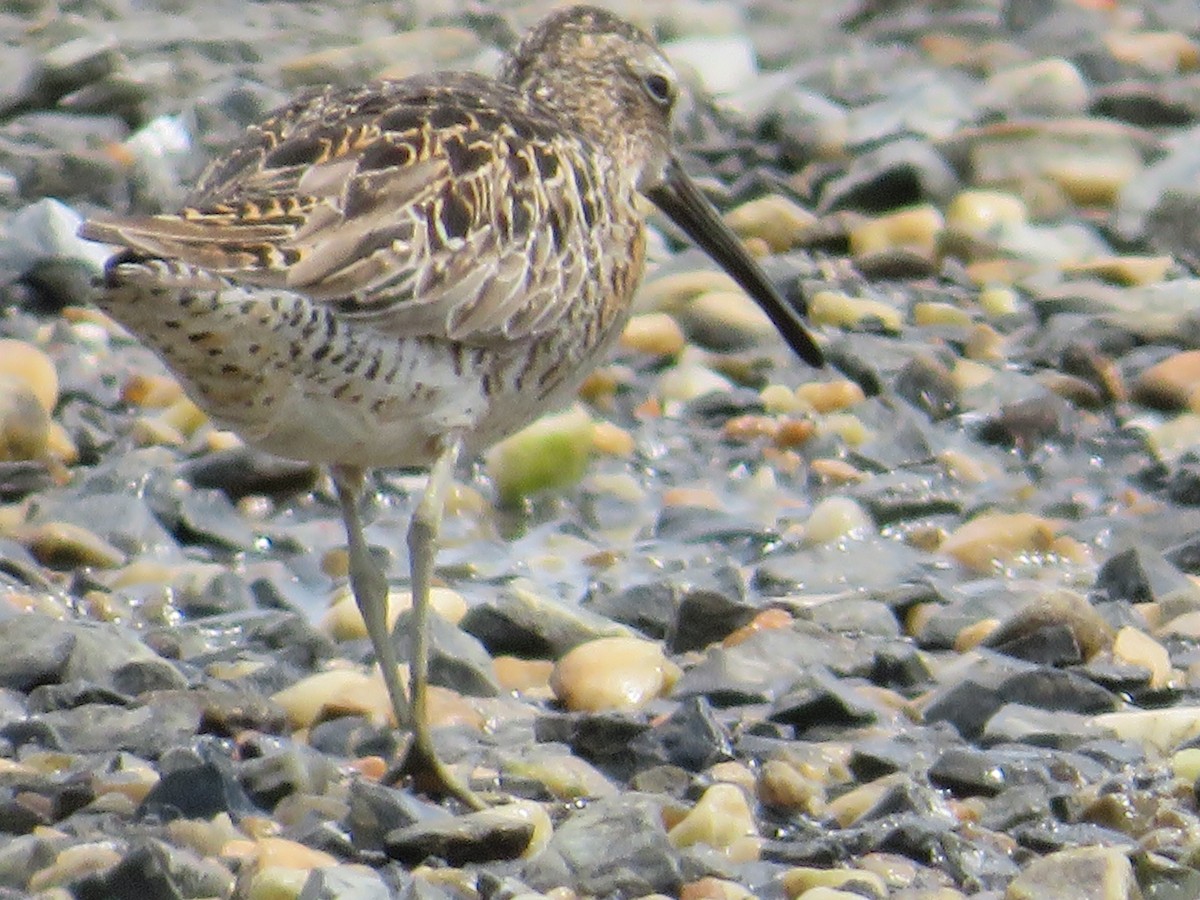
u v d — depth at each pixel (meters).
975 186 19.88
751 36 24.48
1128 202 19.42
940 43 24.31
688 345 16.86
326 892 8.17
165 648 11.48
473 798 9.69
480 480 14.59
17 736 10.05
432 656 11.11
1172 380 16.02
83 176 19.20
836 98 22.55
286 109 10.62
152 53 22.77
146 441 14.92
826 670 10.86
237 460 14.12
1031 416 15.46
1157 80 22.94
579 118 12.62
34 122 20.75
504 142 10.48
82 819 9.14
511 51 12.94
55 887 8.44
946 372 16.12
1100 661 11.26
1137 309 17.28
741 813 9.34
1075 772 9.91
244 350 9.27
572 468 14.45
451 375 10.16
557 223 10.64
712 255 13.75
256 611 12.12
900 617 12.17
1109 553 13.45
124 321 9.12
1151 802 9.48
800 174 20.75
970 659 11.34
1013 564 13.18
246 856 8.82
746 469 15.02
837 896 8.54
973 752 9.90
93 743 10.03
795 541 13.57
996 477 14.90
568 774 9.90
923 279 18.62
